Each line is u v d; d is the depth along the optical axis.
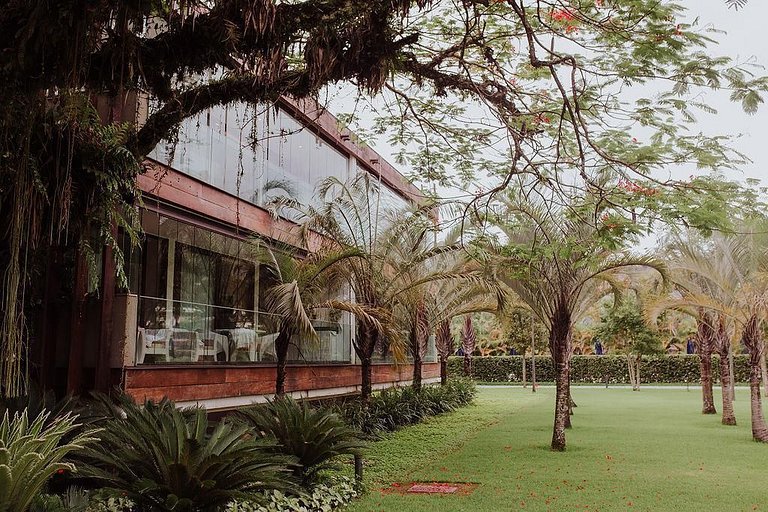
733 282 14.28
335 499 7.95
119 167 6.70
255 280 14.81
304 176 16.44
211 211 12.18
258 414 8.67
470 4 6.66
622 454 11.86
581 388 36.12
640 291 18.73
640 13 6.38
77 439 5.63
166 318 10.77
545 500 8.09
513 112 8.04
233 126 13.24
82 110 6.18
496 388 35.41
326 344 16.88
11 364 5.27
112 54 5.14
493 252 12.38
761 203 8.05
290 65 7.97
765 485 9.02
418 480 9.58
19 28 4.53
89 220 6.65
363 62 5.89
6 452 4.80
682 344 43.12
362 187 15.42
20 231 5.29
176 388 10.52
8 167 5.60
